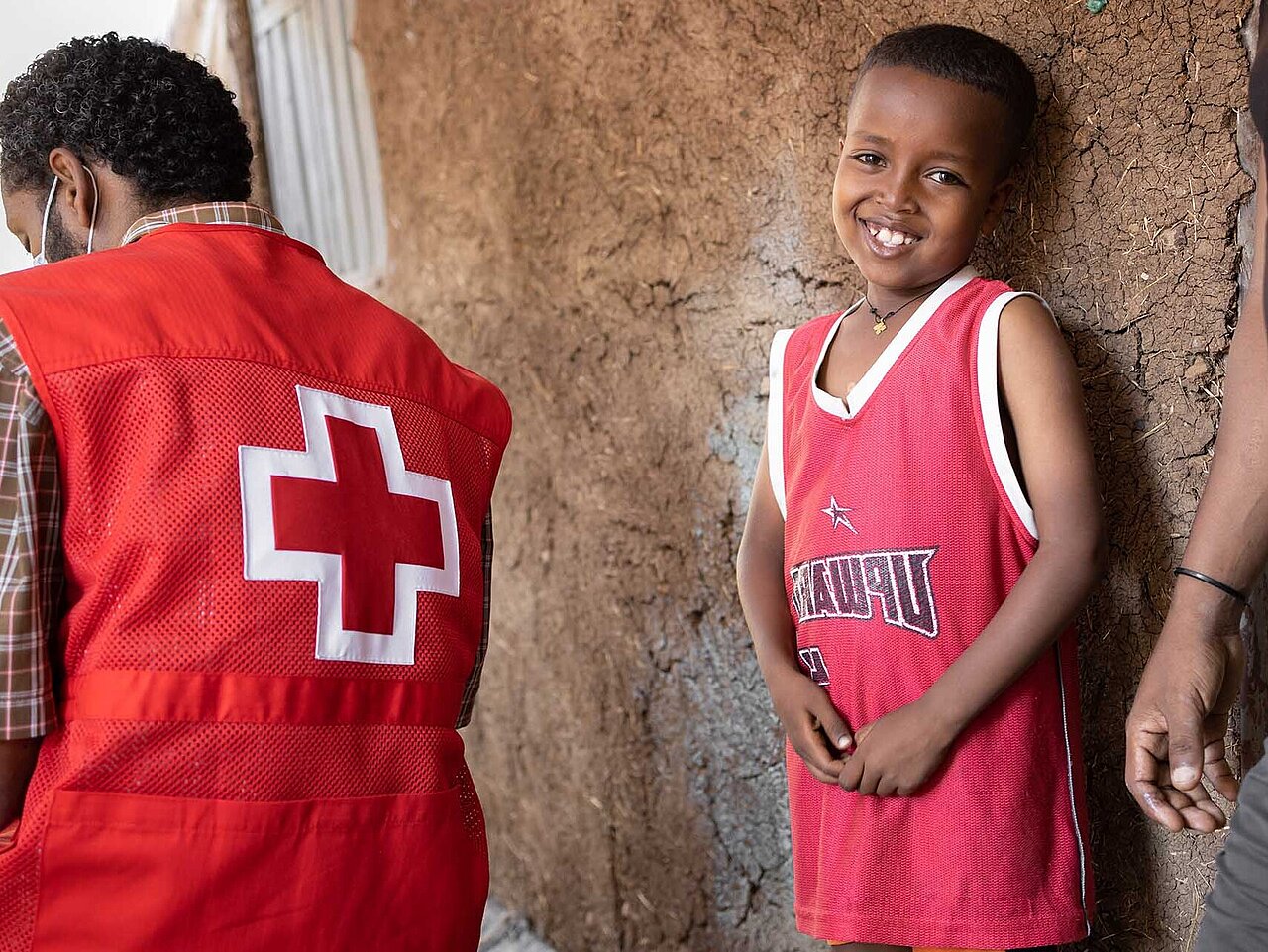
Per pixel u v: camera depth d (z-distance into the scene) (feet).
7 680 3.34
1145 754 3.30
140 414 3.49
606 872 7.89
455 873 3.97
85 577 3.49
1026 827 4.34
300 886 3.55
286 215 11.93
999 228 5.25
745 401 6.70
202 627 3.50
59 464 3.45
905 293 4.78
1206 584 3.31
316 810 3.60
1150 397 4.78
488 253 8.60
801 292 6.32
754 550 5.28
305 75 11.09
